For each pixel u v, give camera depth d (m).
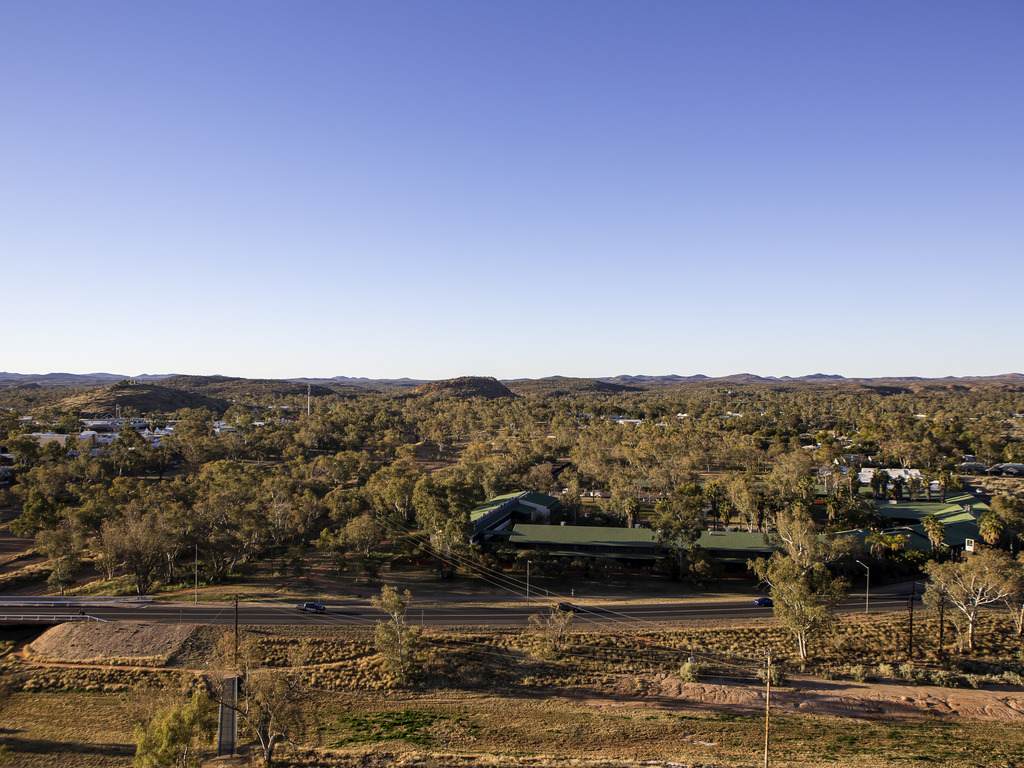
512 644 64.62
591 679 59.72
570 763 43.91
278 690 45.09
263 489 120.81
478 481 142.25
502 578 86.56
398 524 111.31
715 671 61.38
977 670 62.56
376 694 56.47
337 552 90.19
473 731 50.62
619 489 128.00
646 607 75.56
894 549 91.31
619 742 49.12
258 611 70.56
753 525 111.44
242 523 93.06
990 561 66.00
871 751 47.59
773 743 49.16
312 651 61.84
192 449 182.62
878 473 141.88
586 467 162.75
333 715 53.12
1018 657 63.81
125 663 58.94
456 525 88.88
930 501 133.62
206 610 70.50
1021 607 73.81
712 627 69.44
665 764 44.09
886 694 57.84
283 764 44.31
